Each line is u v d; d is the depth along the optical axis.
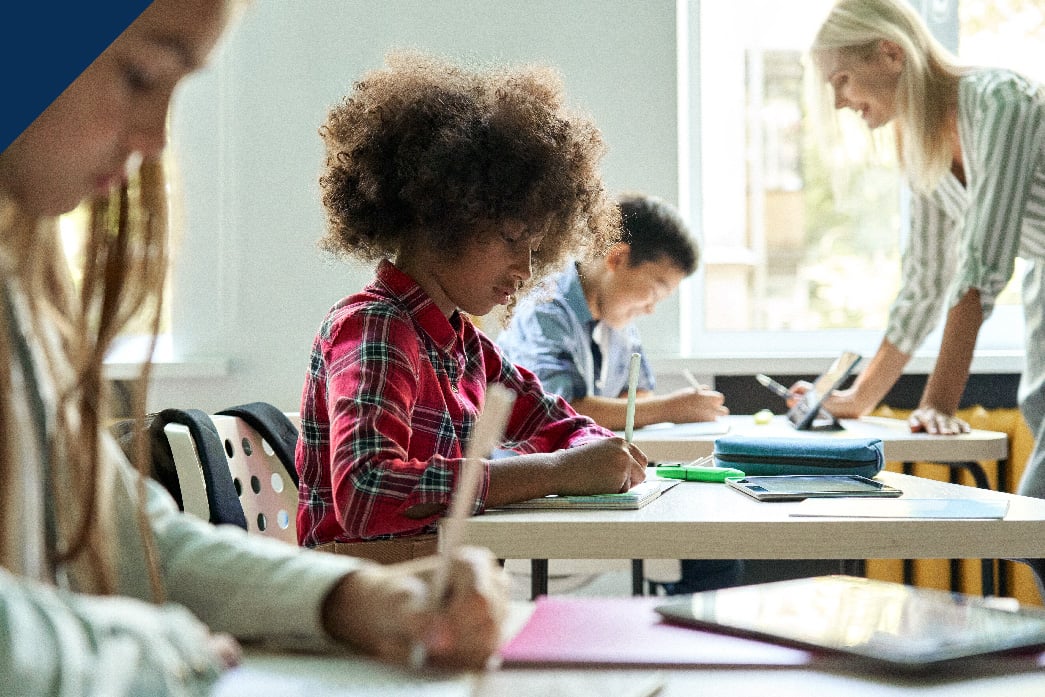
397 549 1.15
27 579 0.54
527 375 1.66
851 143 2.58
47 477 0.60
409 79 1.46
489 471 1.18
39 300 0.60
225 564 0.65
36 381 0.59
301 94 2.77
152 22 0.56
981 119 2.17
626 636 0.63
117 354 2.69
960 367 2.17
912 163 2.32
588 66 2.81
